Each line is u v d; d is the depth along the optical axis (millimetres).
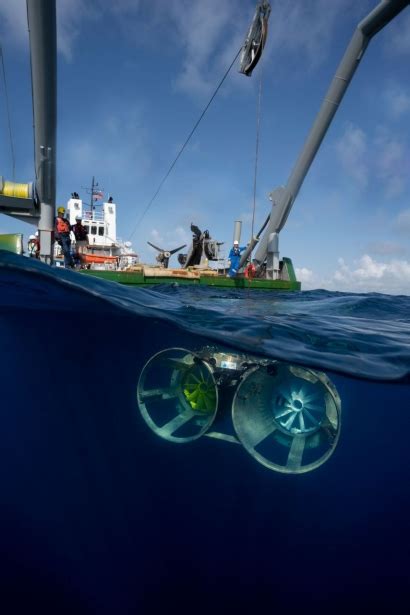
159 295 7844
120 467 6141
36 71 10414
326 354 4465
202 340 5031
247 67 12695
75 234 17344
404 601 3912
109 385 8781
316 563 4547
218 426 4941
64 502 5309
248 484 5980
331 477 7070
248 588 3932
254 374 4672
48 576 3727
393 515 5898
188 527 4938
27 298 5172
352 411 7852
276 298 11883
